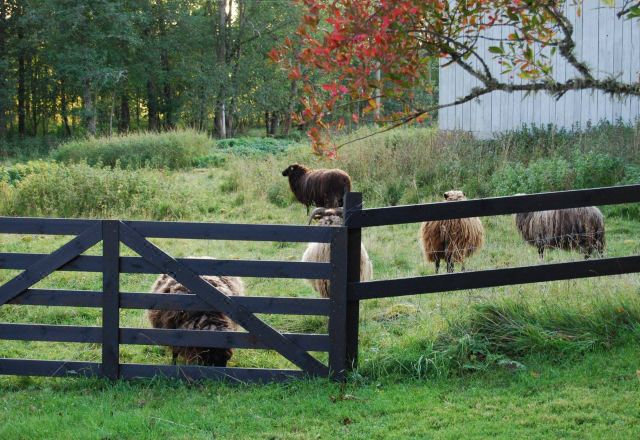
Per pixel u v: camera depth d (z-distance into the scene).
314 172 14.51
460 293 7.33
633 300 6.29
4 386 6.02
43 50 40.22
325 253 7.48
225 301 5.84
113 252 5.86
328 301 5.80
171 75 43.31
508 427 4.73
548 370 5.57
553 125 16.19
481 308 6.35
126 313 8.20
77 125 46.50
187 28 42.16
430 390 5.44
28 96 44.53
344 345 5.79
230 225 5.79
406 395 5.36
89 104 37.47
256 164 18.47
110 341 5.93
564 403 5.00
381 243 11.35
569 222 8.91
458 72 18.95
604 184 12.45
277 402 5.40
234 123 50.31
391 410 5.14
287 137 40.12
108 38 38.56
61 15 35.62
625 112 15.03
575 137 15.09
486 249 9.97
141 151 23.02
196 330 5.88
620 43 15.08
